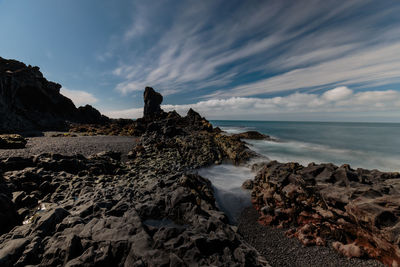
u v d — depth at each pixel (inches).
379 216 274.4
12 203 299.9
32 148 813.2
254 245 325.1
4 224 272.8
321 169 464.8
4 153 679.1
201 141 1149.1
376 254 274.1
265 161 885.8
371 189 334.6
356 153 1138.0
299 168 512.7
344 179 403.2
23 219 297.0
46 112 2143.2
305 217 384.5
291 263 282.4
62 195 383.9
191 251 219.6
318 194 390.9
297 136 2017.7
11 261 197.3
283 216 404.8
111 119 3302.2
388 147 1312.7
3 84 1657.2
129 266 203.8
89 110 2874.0
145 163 734.5
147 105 3331.7
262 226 388.2
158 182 476.4
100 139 1290.6
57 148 853.8
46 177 441.7
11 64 2023.9
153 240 241.8
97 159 666.2
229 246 247.6
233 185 609.0
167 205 344.2
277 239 342.0
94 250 217.5
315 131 2709.2
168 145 1029.2
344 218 329.4
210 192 461.1
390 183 392.2
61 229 257.0
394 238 249.9
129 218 282.7
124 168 647.8
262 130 2903.5
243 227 383.2
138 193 407.5
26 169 459.5
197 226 281.1
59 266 201.2
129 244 227.5
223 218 335.9
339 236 326.6
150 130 1432.1
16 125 1616.6
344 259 284.4
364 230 295.0
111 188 428.8
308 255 297.4
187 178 476.4
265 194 468.8
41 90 2090.3
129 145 1075.3
